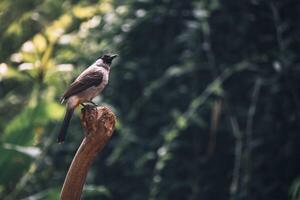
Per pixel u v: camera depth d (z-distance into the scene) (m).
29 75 13.23
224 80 15.02
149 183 15.10
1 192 12.52
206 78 14.87
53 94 13.88
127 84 15.49
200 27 14.51
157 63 15.45
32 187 15.17
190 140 14.78
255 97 13.89
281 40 14.32
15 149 11.08
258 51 15.02
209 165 14.83
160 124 15.20
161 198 14.70
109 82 15.50
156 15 15.41
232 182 14.71
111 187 15.55
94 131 7.27
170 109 15.04
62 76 14.02
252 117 14.45
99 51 15.45
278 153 14.36
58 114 11.61
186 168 14.75
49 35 13.36
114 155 14.57
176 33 15.55
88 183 15.37
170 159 14.68
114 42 15.38
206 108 14.68
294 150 14.27
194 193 14.46
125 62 15.52
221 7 14.78
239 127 14.73
